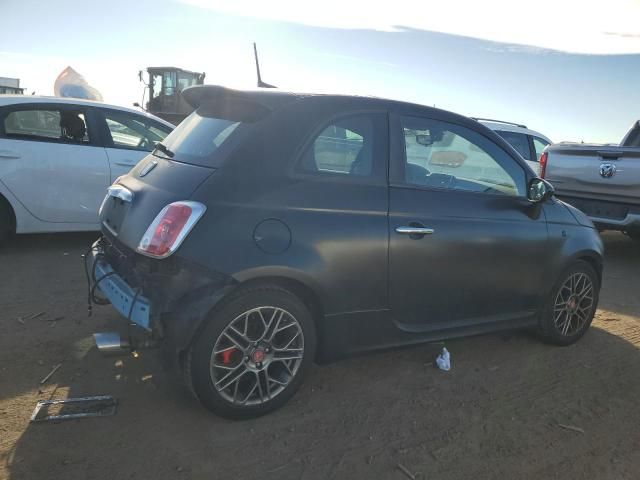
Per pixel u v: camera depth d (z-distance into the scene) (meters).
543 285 4.02
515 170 3.93
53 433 2.75
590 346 4.36
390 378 3.60
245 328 2.87
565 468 2.77
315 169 3.06
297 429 2.95
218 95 3.36
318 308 3.11
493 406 3.33
